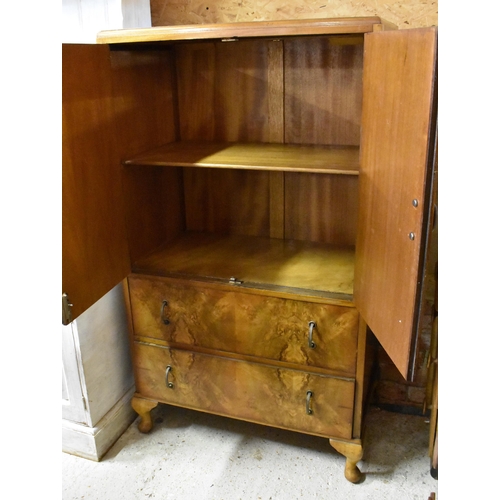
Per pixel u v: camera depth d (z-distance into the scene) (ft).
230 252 6.05
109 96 4.81
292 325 5.19
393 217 3.65
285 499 5.40
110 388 6.16
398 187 3.52
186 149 5.71
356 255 4.60
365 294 4.38
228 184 6.46
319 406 5.40
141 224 5.70
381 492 5.46
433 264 5.60
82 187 4.52
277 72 5.74
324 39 5.44
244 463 5.89
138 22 5.78
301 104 5.81
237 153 5.44
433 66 2.94
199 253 6.02
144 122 5.51
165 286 5.52
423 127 3.09
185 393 5.95
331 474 5.72
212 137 6.25
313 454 6.01
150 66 5.52
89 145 4.57
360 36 4.85
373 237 4.10
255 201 6.43
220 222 6.67
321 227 6.28
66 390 5.79
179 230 6.68
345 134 5.78
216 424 6.52
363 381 5.16
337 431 5.45
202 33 4.44
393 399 6.69
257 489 5.53
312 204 6.21
